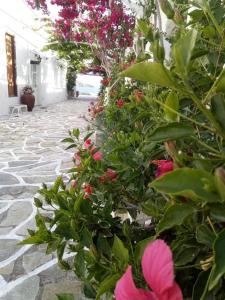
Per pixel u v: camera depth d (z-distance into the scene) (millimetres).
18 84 12859
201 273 694
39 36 15055
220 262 529
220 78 632
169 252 522
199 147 932
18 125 9633
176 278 801
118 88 4297
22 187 4270
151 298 540
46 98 16797
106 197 1364
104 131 3352
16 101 12711
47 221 1149
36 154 6172
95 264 906
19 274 2424
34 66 15430
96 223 1073
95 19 5457
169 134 742
